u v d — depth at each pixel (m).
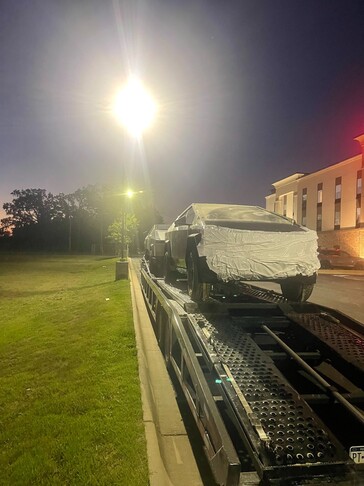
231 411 2.89
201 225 5.17
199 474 3.20
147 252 15.05
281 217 5.95
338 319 4.90
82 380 5.20
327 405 3.53
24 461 3.32
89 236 97.25
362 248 36.38
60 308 12.41
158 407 4.41
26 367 6.39
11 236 104.06
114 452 3.34
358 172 37.47
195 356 3.64
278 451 2.34
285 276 4.94
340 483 2.24
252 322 4.61
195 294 5.28
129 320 8.51
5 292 18.34
